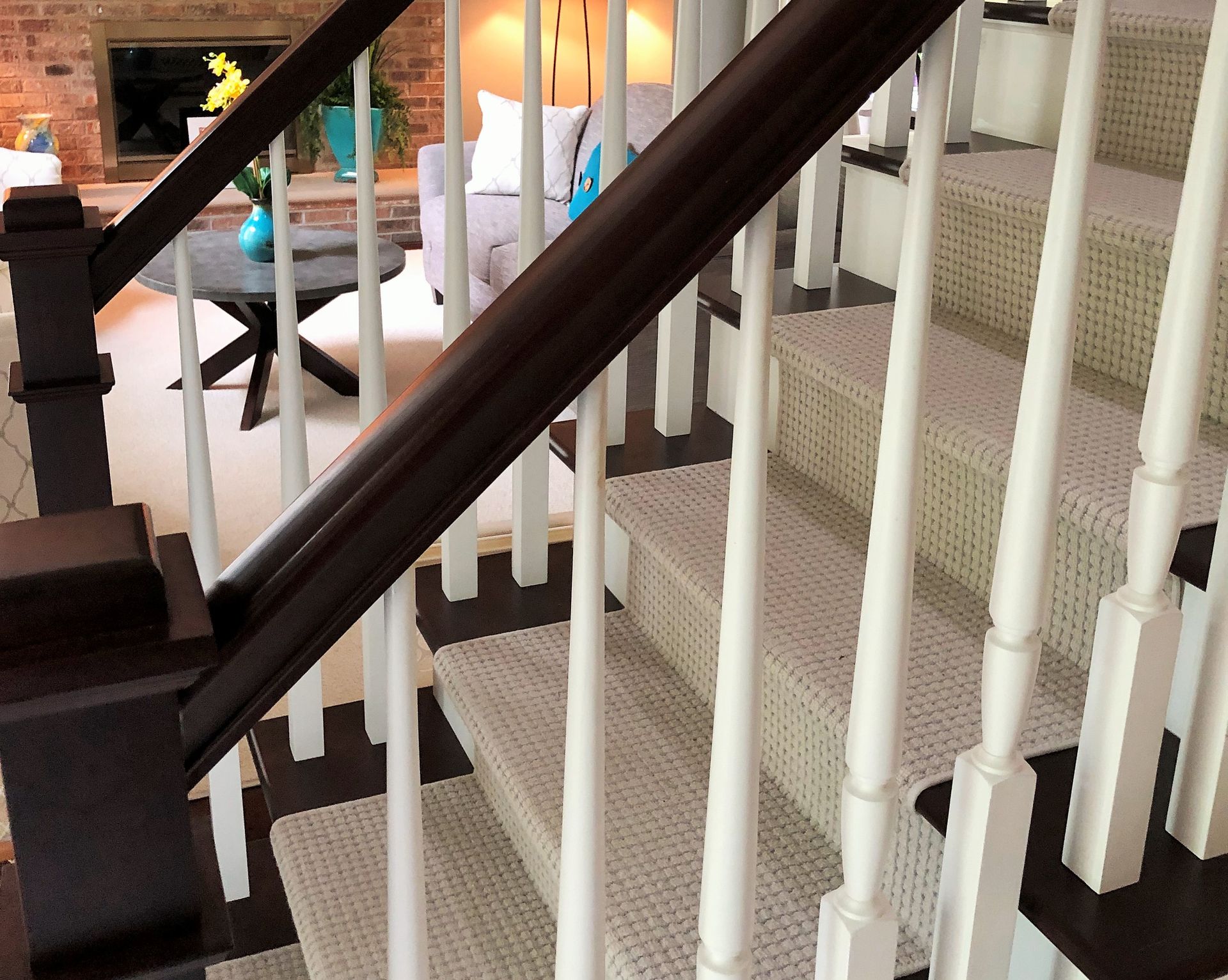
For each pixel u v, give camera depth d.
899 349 0.75
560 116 5.50
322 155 7.13
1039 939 1.09
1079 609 1.35
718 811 0.86
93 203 6.43
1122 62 1.85
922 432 0.77
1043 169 1.84
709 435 2.07
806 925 1.30
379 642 1.87
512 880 1.68
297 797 1.83
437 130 7.27
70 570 0.66
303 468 1.78
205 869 0.81
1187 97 1.76
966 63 2.14
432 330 5.38
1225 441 1.41
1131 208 1.55
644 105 4.86
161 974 0.74
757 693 0.82
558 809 1.50
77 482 1.75
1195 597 1.16
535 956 1.54
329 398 4.62
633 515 1.75
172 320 5.52
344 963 1.52
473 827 1.78
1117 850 1.00
